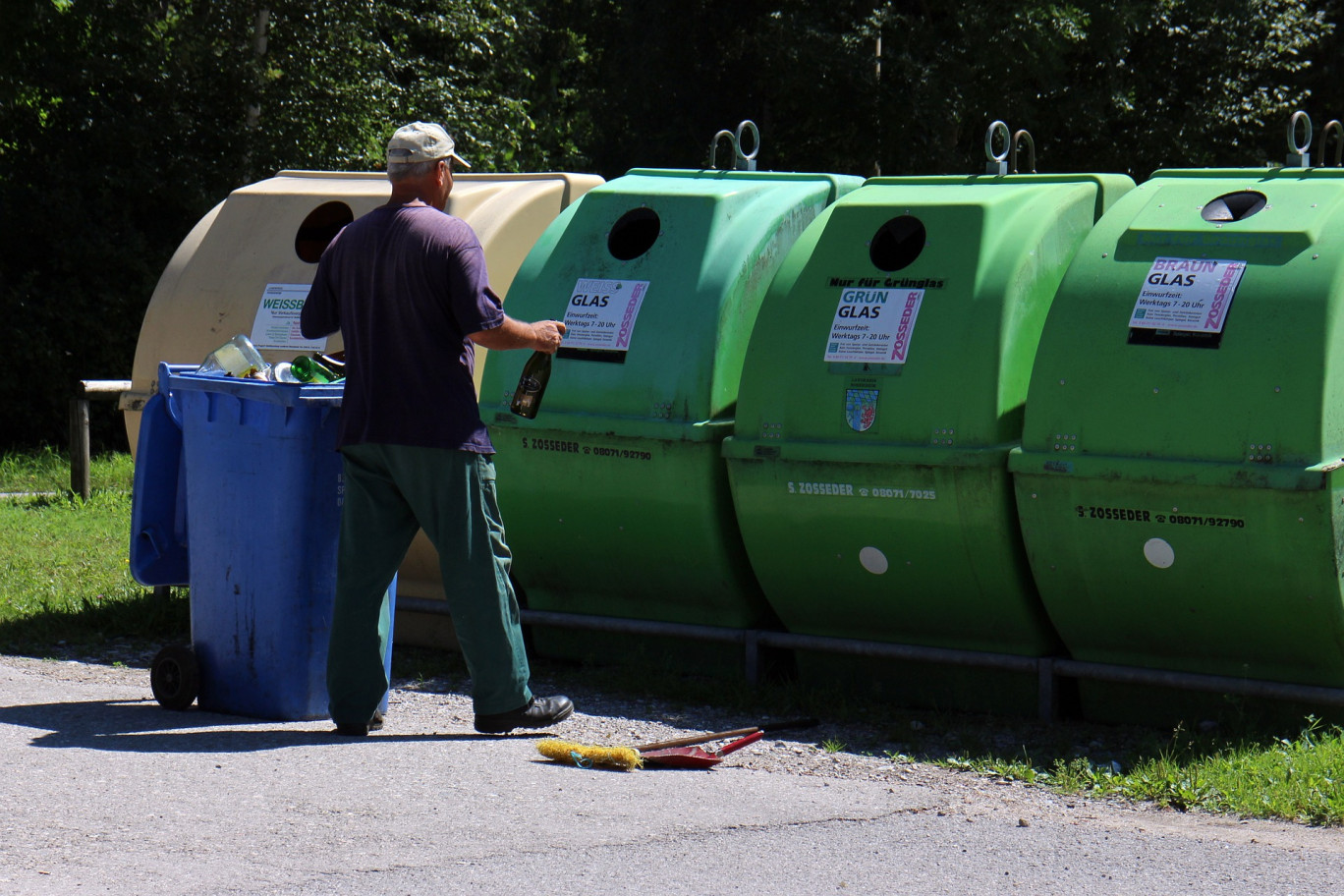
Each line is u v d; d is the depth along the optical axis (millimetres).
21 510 19562
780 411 9914
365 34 35812
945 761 8789
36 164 32312
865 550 9812
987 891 6363
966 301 9531
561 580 11211
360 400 8352
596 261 10891
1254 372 8625
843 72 36344
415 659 11430
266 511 8992
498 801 7344
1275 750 8633
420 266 8125
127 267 32562
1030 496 9188
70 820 6754
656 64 42500
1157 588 9086
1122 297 9133
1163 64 39594
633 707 10141
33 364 31766
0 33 30297
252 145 33562
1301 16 39188
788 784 8016
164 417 9586
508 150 40562
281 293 12414
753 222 10656
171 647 9250
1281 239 8844
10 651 11508
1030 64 35219
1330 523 8469
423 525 8453
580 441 10562
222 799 7176
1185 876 6621
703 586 10672
